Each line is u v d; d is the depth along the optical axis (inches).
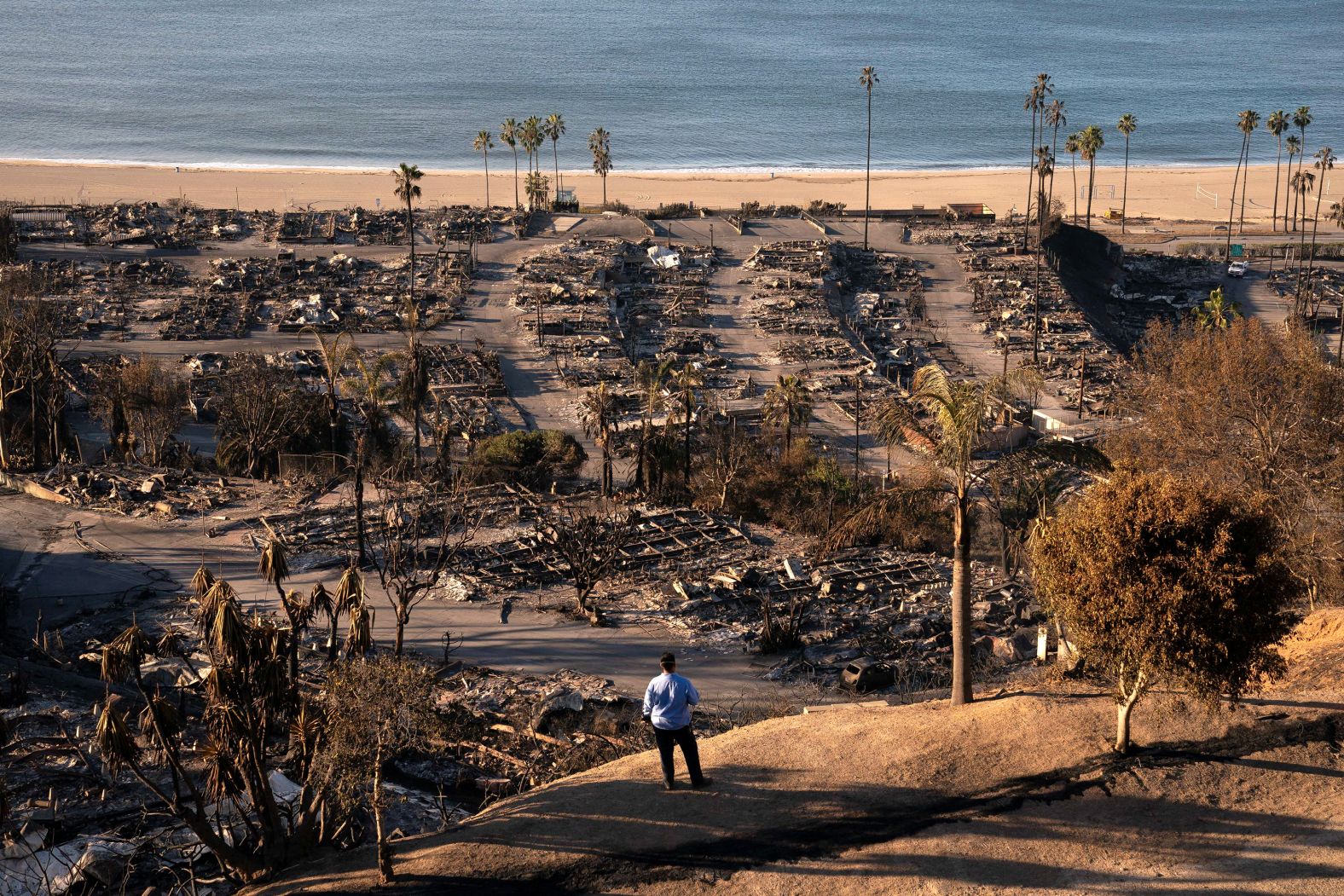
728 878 759.7
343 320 5231.3
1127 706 868.0
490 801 1277.1
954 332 5625.0
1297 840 779.4
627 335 5280.5
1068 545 864.9
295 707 957.2
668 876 763.4
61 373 3951.8
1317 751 867.4
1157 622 810.8
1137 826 798.5
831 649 1930.4
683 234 6914.4
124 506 2618.1
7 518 2554.1
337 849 948.6
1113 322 6146.7
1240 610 811.4
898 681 1649.9
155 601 2112.5
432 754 1408.7
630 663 1886.1
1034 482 1274.6
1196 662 813.9
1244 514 833.5
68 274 5654.5
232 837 968.9
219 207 7672.2
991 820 808.9
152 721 914.1
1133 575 825.5
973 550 2571.4
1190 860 767.1
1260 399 1881.2
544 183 7672.2
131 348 4781.0
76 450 3299.7
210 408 4077.3
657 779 874.1
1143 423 2112.5
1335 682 1014.4
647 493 2989.7
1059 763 869.8
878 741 911.0
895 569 2361.0
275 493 2768.2
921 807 825.5
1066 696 973.8
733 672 1851.6
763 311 5654.5
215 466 3289.9
